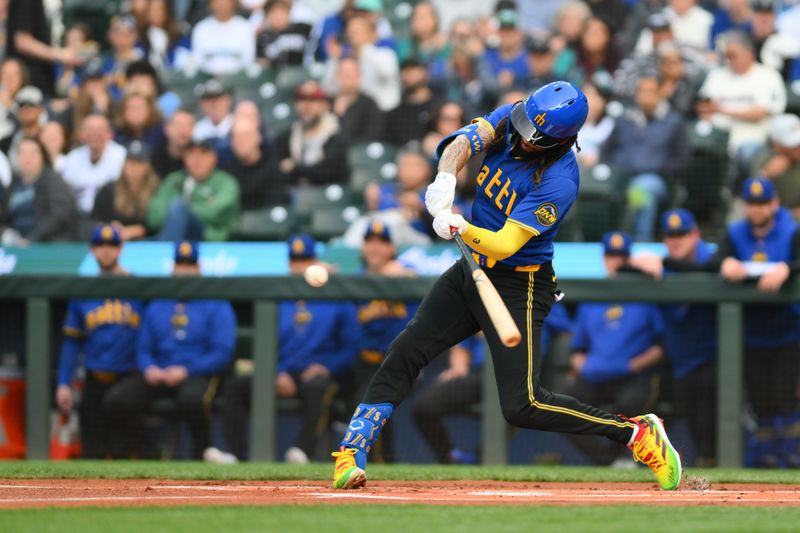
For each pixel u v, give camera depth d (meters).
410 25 45.56
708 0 41.81
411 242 36.75
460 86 42.66
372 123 41.81
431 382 33.72
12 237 39.53
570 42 41.91
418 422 32.44
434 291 17.27
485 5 45.28
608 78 41.34
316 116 41.38
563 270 34.31
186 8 47.44
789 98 38.75
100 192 39.72
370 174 40.88
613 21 42.09
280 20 46.09
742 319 30.11
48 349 32.94
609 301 30.61
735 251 31.28
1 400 33.44
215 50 46.03
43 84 45.81
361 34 44.06
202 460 33.16
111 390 33.53
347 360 32.84
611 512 14.06
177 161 40.25
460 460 32.50
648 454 17.48
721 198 36.75
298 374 32.69
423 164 37.47
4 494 17.53
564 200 16.17
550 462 33.25
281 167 40.47
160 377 33.00
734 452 29.81
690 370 31.12
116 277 32.75
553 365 32.62
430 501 16.23
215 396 33.19
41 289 32.94
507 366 16.56
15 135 41.81
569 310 32.72
